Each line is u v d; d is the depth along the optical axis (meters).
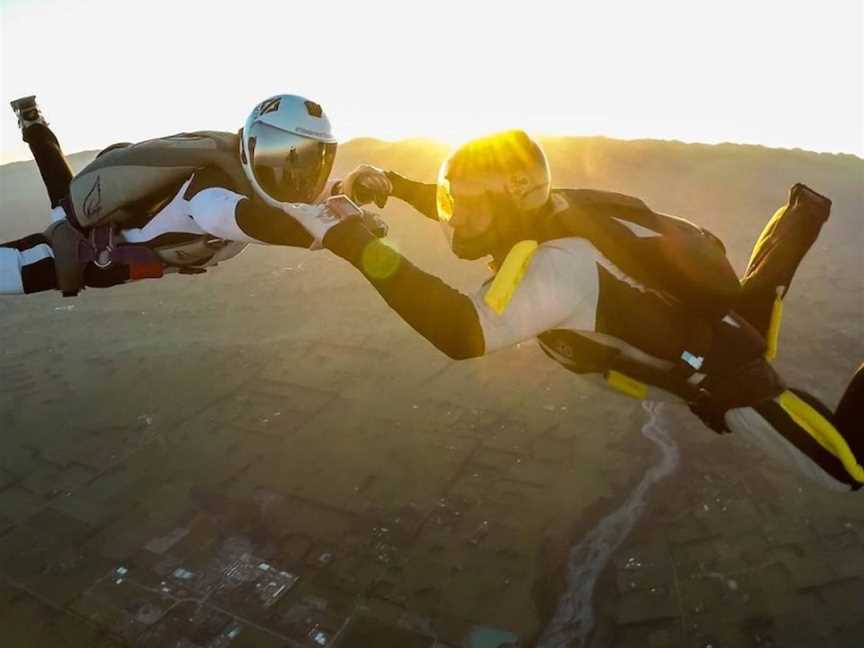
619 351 2.19
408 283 1.89
